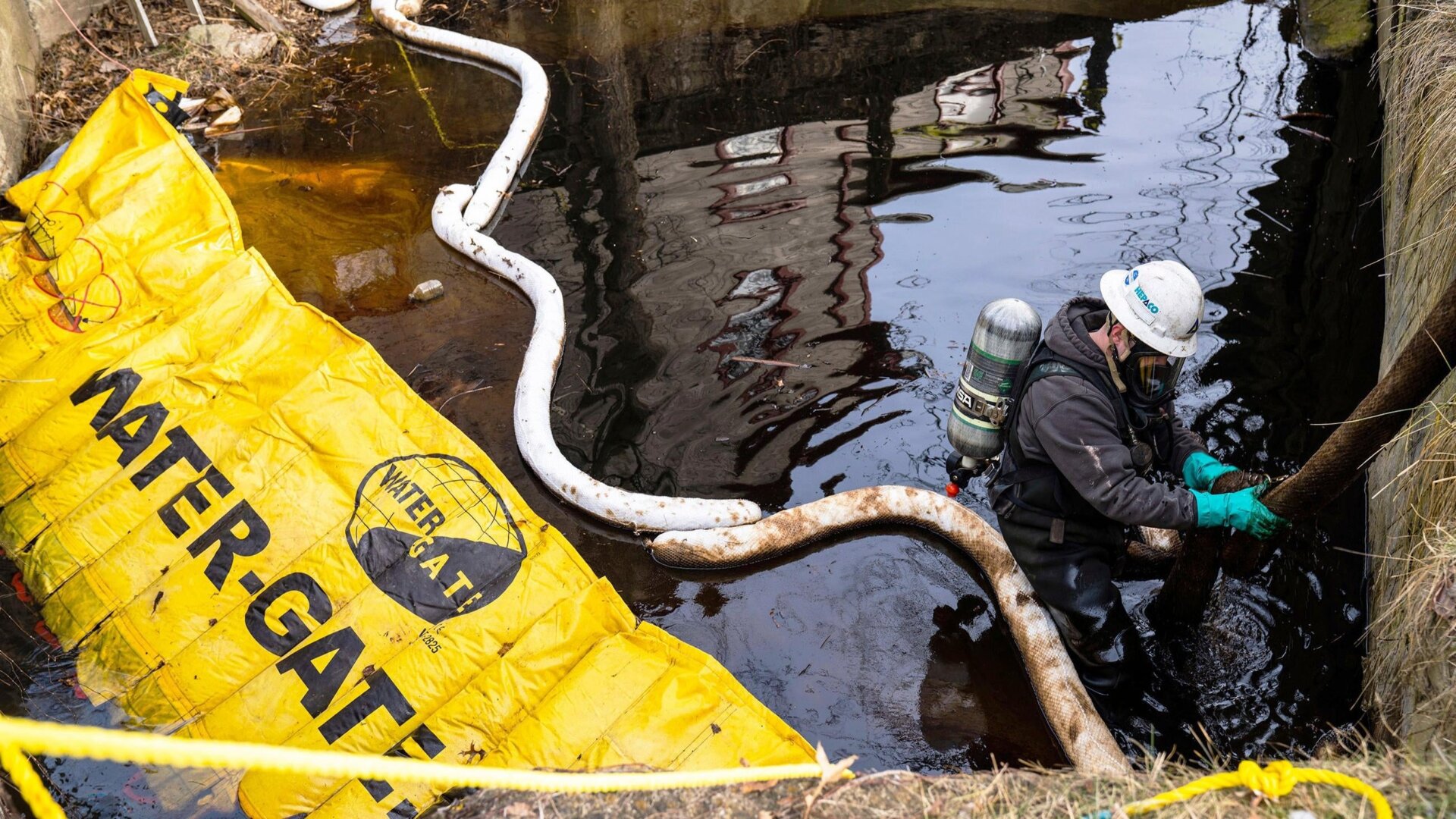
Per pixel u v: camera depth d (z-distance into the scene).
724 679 3.24
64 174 4.40
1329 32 7.03
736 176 6.37
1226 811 2.18
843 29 8.09
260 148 6.85
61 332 4.09
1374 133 6.22
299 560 3.57
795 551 4.16
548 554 3.62
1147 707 3.45
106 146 4.50
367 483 3.69
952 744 3.41
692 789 2.47
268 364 3.96
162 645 3.43
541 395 4.69
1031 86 7.04
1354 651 3.52
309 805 3.08
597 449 4.55
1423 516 3.06
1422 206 4.19
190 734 3.26
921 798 2.36
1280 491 2.92
